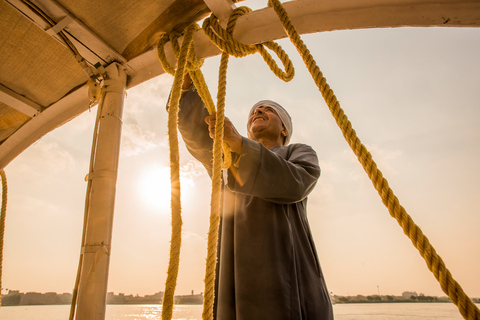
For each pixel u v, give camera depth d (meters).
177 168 1.33
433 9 1.26
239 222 1.56
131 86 2.11
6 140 2.80
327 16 1.45
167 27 1.88
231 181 1.44
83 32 1.88
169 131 1.38
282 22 1.34
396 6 1.33
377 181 0.94
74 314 1.62
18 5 1.73
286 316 1.29
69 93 2.37
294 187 1.47
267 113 2.22
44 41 2.03
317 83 1.15
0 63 2.16
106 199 1.78
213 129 1.46
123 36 1.94
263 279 1.37
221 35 1.61
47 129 2.55
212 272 1.05
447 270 0.79
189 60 1.73
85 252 1.69
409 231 0.86
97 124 1.96
